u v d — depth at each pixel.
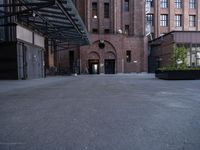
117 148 2.86
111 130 3.66
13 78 16.61
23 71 17.53
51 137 3.31
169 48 34.03
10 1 16.53
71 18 15.33
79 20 16.30
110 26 38.81
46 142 3.09
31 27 20.27
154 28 45.97
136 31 39.75
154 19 45.91
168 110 5.29
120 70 37.28
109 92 9.09
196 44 32.88
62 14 14.88
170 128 3.77
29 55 18.86
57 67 35.09
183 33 32.56
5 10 16.36
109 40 37.00
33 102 6.50
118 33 37.50
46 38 26.41
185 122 4.16
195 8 48.19
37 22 19.47
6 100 6.91
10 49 16.42
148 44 42.34
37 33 20.80
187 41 32.62
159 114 4.86
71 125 3.97
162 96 7.81
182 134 3.43
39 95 8.12
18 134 3.46
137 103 6.30
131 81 16.56
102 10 38.41
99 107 5.67
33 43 19.62
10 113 4.99
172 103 6.30
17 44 16.41
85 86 12.07
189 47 32.75
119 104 6.12
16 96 7.85
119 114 4.86
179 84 13.34
